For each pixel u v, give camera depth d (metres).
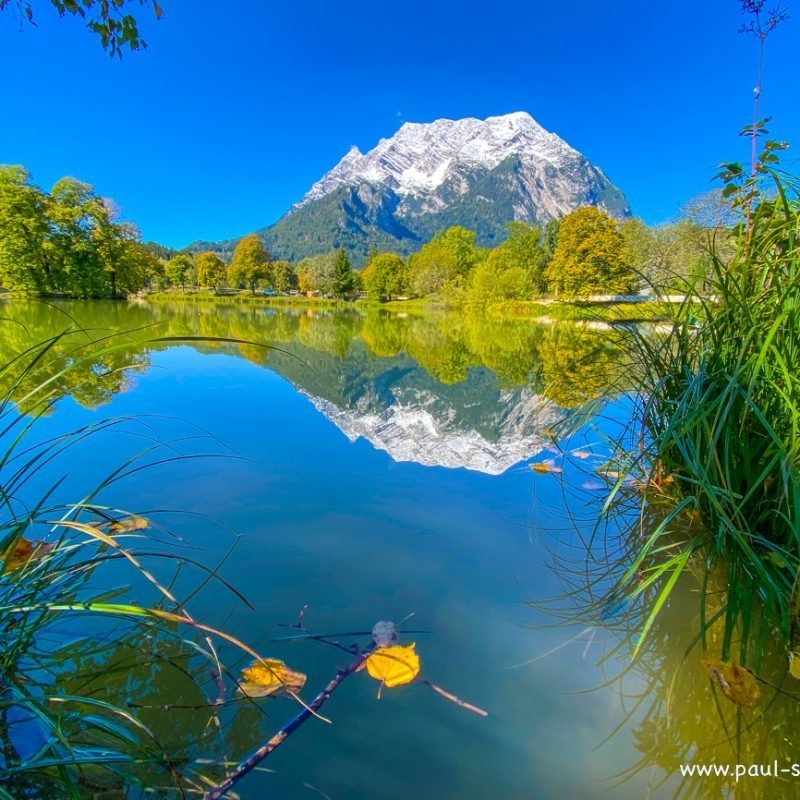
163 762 0.79
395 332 13.34
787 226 1.57
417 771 0.82
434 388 4.79
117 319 12.29
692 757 0.86
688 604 1.32
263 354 7.62
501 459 2.57
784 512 1.39
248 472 2.28
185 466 2.35
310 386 4.75
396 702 0.96
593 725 0.92
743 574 1.29
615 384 2.75
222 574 1.39
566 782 0.81
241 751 0.85
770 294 1.63
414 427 3.22
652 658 1.11
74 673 1.02
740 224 1.92
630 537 1.71
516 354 7.90
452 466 2.44
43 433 2.84
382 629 1.16
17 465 2.29
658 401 2.03
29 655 1.06
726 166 1.89
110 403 3.68
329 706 0.94
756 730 0.91
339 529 1.70
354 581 1.37
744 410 1.51
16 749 0.82
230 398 4.01
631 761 0.85
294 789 0.78
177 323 12.61
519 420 3.44
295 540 1.60
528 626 1.21
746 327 1.61
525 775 0.82
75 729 0.88
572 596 1.34
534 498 2.02
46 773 0.79
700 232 2.11
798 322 1.52
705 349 1.87
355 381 5.16
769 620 1.17
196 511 1.82
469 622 1.22
